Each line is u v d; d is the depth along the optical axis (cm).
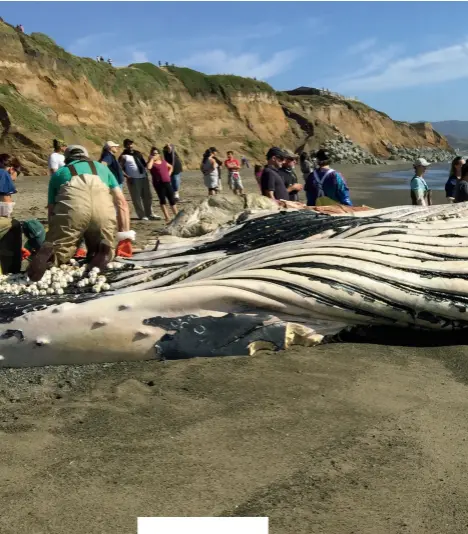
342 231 580
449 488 272
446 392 372
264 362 426
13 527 256
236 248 604
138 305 456
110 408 365
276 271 477
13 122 4169
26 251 771
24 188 2670
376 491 272
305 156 1753
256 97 8138
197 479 287
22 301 502
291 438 321
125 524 256
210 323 451
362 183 3838
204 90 7688
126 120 6322
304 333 460
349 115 10388
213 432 330
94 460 306
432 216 638
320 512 259
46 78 5181
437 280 466
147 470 296
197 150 7056
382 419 338
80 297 505
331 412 348
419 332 471
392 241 522
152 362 446
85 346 450
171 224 1007
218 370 414
